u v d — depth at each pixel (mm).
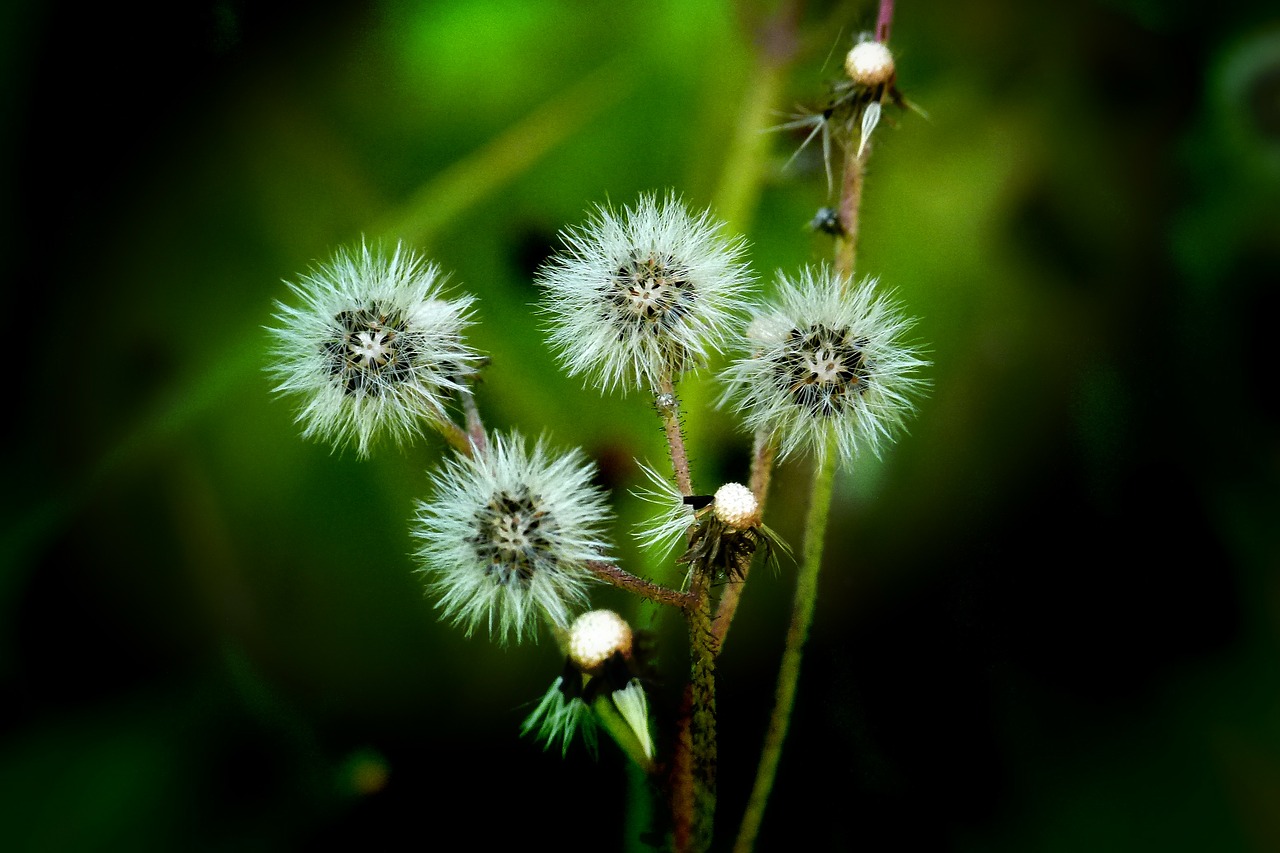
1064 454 345
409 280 332
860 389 326
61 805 329
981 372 347
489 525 322
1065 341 348
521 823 334
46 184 347
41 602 338
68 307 346
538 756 336
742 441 344
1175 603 338
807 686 338
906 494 344
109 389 344
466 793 336
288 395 344
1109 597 339
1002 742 334
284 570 342
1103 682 335
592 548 326
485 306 347
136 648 339
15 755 332
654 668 328
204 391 344
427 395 326
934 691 338
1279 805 326
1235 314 346
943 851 331
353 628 341
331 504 343
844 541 343
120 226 348
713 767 329
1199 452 343
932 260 349
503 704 338
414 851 333
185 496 342
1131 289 349
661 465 343
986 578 342
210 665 338
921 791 333
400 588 342
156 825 329
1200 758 329
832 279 334
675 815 329
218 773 333
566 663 322
